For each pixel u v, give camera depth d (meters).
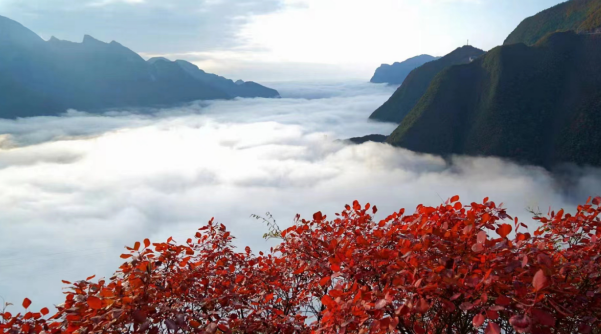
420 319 2.53
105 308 2.05
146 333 2.02
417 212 2.99
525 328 1.42
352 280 2.64
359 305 1.99
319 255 3.44
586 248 2.41
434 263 2.21
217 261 3.39
